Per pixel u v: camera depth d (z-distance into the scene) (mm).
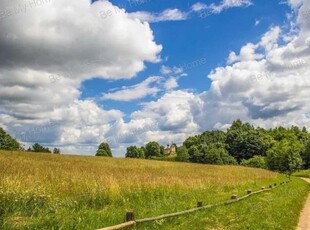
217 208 19328
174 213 15594
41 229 11367
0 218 11648
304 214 20156
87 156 82312
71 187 19172
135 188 22234
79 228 11945
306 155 131500
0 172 21797
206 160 158375
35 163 37156
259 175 62375
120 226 11820
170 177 31453
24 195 14922
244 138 171000
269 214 17750
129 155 186250
